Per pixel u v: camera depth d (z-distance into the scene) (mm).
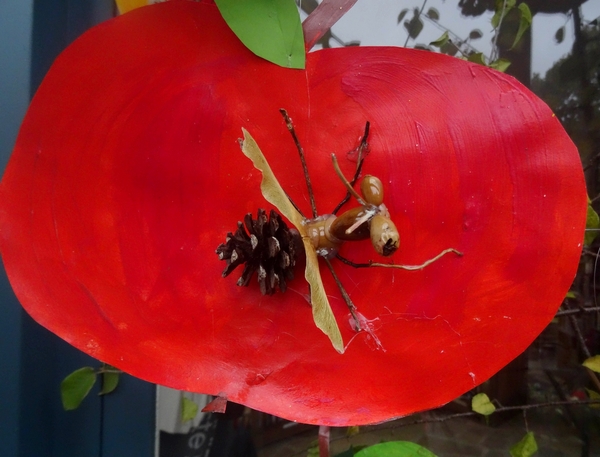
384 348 228
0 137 275
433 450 370
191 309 237
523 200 219
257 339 234
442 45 331
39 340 302
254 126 256
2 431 282
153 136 239
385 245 205
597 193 330
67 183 219
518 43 333
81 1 304
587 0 330
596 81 331
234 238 233
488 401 335
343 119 253
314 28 243
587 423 350
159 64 232
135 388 333
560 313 326
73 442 323
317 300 200
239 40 237
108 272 222
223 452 368
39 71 283
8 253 201
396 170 247
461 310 225
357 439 372
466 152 230
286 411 202
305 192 265
